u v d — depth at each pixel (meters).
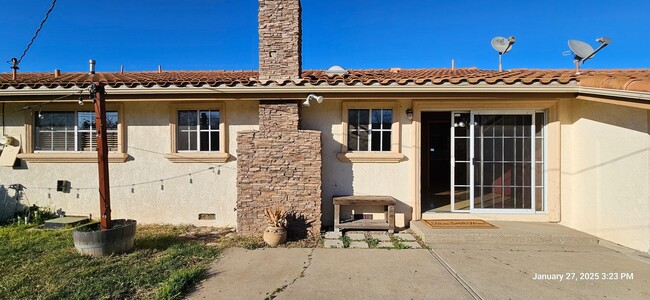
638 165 5.15
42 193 7.20
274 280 4.25
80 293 3.77
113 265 4.61
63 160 7.10
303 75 7.14
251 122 6.97
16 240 5.73
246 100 6.75
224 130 6.96
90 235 4.90
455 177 7.09
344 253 5.30
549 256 5.18
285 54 6.71
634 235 5.25
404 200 6.91
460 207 7.09
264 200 6.36
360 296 3.83
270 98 6.41
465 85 6.07
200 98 6.46
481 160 6.99
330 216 6.93
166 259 4.88
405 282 4.21
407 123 6.91
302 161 6.36
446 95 6.31
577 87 5.84
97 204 7.14
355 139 7.05
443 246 5.68
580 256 5.17
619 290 3.99
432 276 4.40
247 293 3.88
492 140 6.96
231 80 6.40
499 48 9.14
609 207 5.65
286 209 6.34
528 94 6.18
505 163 6.96
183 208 7.04
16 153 7.13
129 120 7.08
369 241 5.91
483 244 5.77
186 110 7.09
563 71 8.15
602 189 5.79
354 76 7.02
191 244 5.67
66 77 8.70
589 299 3.78
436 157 10.48
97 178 7.14
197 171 7.02
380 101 6.89
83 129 7.23
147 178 7.08
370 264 4.82
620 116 5.43
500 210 6.94
